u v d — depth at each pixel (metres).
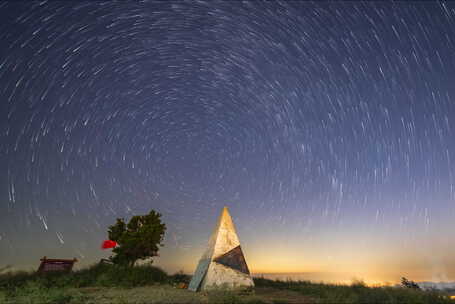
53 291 11.35
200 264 14.03
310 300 9.87
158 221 21.23
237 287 12.05
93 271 18.02
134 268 17.80
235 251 13.48
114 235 20.50
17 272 16.47
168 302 9.36
